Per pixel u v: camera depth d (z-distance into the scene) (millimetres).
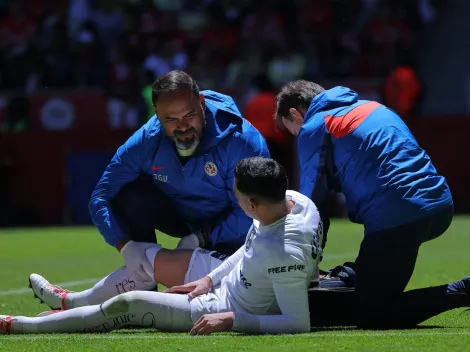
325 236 19172
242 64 73188
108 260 39969
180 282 20281
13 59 73812
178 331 18172
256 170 17234
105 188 21453
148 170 21234
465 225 56281
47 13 81625
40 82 72375
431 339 16625
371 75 73312
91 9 82062
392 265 18578
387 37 75688
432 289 18922
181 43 76812
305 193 19203
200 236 21359
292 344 15992
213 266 20109
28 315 22109
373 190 18641
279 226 17562
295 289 17500
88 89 70500
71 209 66812
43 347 16172
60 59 72562
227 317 17406
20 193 67250
